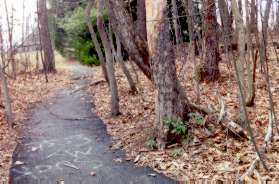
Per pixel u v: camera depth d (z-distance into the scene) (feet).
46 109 36.04
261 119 22.41
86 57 67.15
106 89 42.60
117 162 20.15
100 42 59.06
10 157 22.16
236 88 29.76
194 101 27.61
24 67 63.41
